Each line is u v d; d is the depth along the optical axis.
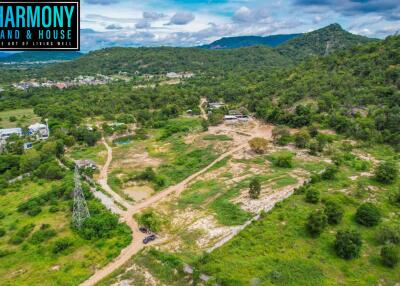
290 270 45.84
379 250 50.69
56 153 109.56
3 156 105.25
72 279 48.69
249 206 67.56
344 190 70.44
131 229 62.69
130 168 97.75
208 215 66.19
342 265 47.28
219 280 43.88
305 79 167.88
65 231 62.50
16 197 81.56
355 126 108.75
